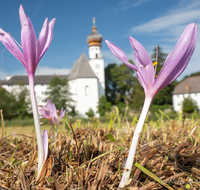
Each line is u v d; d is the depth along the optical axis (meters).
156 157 1.04
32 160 1.07
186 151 1.17
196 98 42.88
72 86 48.75
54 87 43.72
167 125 2.04
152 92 0.69
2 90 37.78
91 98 45.94
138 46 0.67
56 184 0.74
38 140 0.77
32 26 0.73
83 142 1.02
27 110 38.66
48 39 0.79
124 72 58.62
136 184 0.76
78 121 1.81
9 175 0.95
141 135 1.48
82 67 47.59
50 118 1.38
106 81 62.94
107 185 0.82
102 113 44.47
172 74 0.67
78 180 0.78
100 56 51.78
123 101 62.34
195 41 0.65
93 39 51.12
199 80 44.72
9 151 1.46
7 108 35.97
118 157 0.99
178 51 0.64
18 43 0.76
